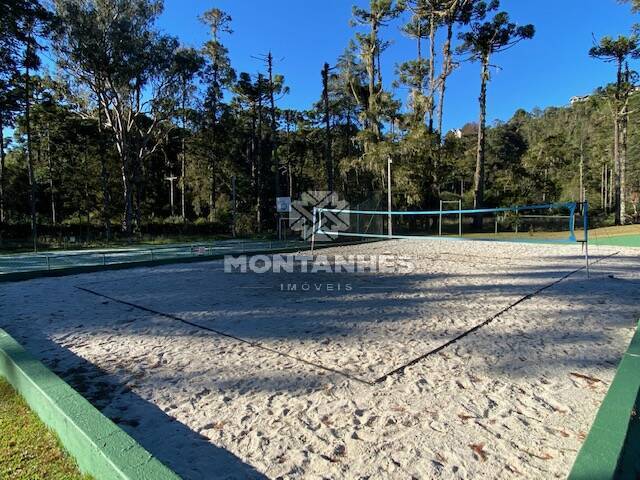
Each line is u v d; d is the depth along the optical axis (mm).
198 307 5637
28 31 17078
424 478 1951
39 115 23891
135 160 26141
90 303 5938
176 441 2289
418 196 22250
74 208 27297
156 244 19062
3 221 22875
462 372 3268
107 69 20922
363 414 2594
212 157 29266
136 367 3430
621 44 23344
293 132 35875
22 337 4289
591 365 3408
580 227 24047
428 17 24422
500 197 26859
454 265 10062
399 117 23828
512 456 2129
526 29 22516
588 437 1988
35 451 2150
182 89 24578
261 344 4008
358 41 24469
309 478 1960
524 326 4578
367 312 5285
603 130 38781
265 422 2502
